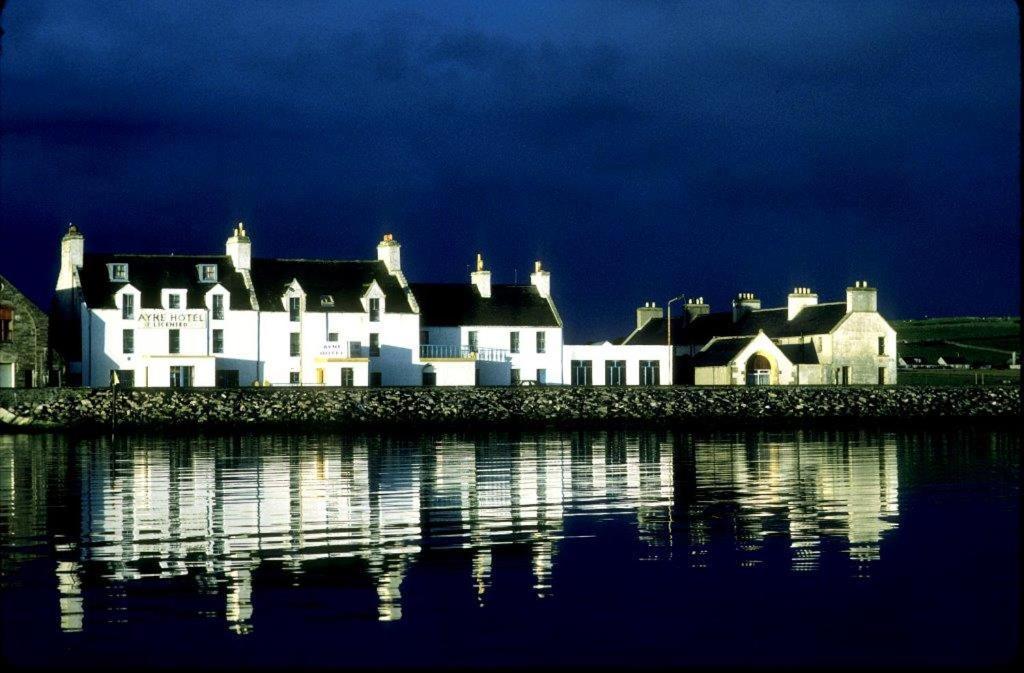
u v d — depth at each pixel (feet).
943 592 100.78
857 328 392.68
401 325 354.95
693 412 350.64
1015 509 145.48
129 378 331.57
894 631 90.17
